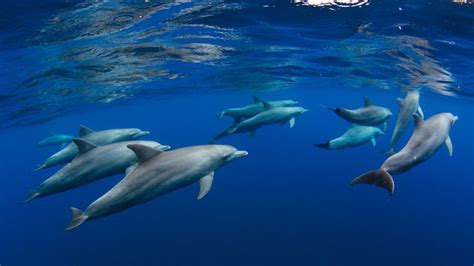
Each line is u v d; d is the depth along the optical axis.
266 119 13.06
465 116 46.06
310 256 21.56
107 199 4.93
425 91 28.09
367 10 11.26
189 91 32.59
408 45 14.55
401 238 24.48
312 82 28.34
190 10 11.09
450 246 23.44
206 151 5.86
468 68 17.22
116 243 25.36
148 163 5.25
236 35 13.91
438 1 10.23
